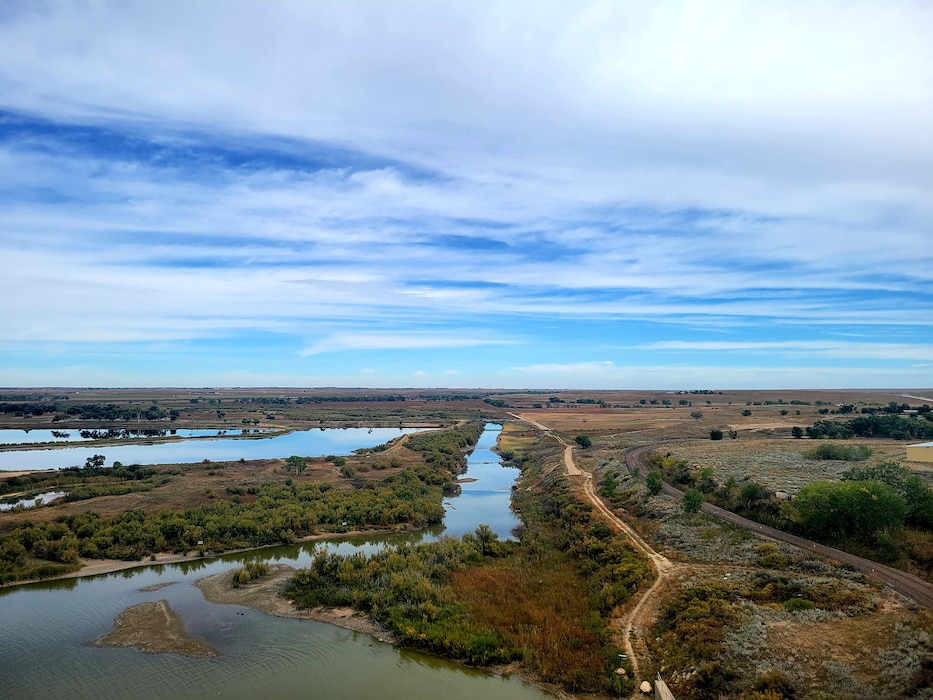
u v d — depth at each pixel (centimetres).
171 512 4881
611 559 3756
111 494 5762
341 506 5369
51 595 3453
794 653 2211
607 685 2370
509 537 4875
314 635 2939
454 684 2473
